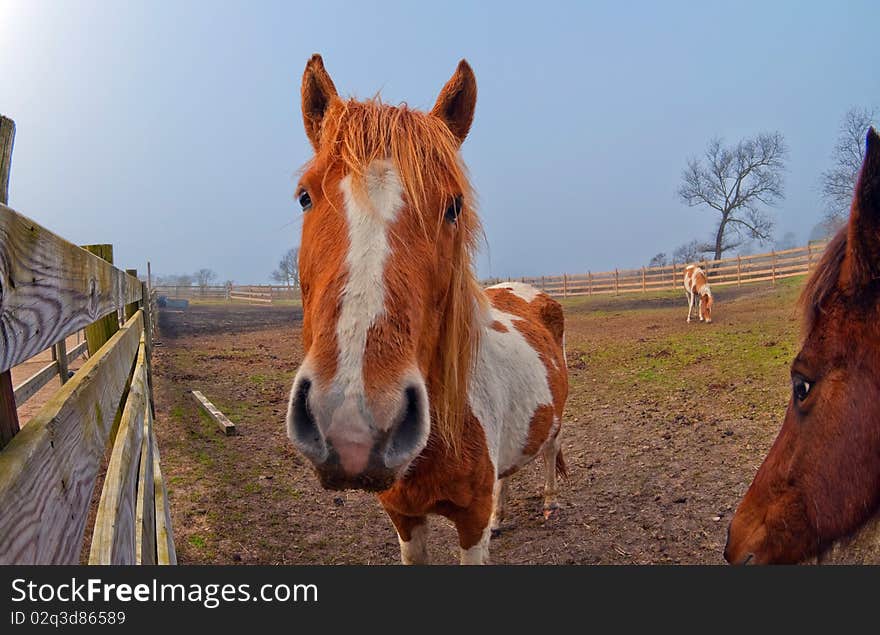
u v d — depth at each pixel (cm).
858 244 135
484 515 235
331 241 155
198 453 511
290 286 3603
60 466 96
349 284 144
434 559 346
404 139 170
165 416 629
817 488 149
